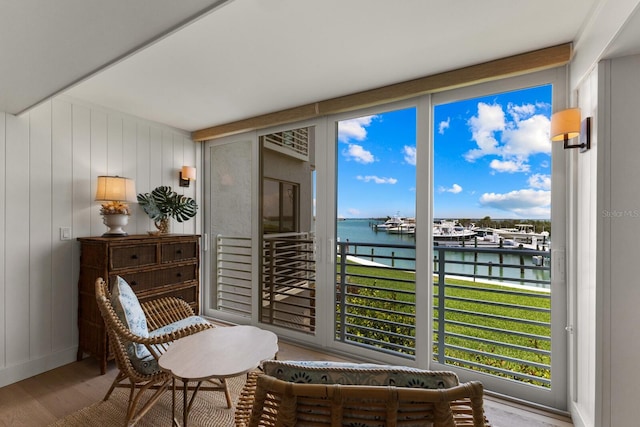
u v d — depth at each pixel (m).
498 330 2.25
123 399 2.10
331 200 2.88
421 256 2.45
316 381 0.91
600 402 1.50
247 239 3.51
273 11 1.57
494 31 1.76
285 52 1.98
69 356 2.62
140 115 3.17
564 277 2.00
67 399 2.09
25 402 2.05
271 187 3.32
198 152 3.83
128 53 1.49
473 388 0.83
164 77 2.32
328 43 1.88
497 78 2.12
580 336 1.82
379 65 2.17
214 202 3.80
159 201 3.17
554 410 1.98
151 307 2.41
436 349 2.53
